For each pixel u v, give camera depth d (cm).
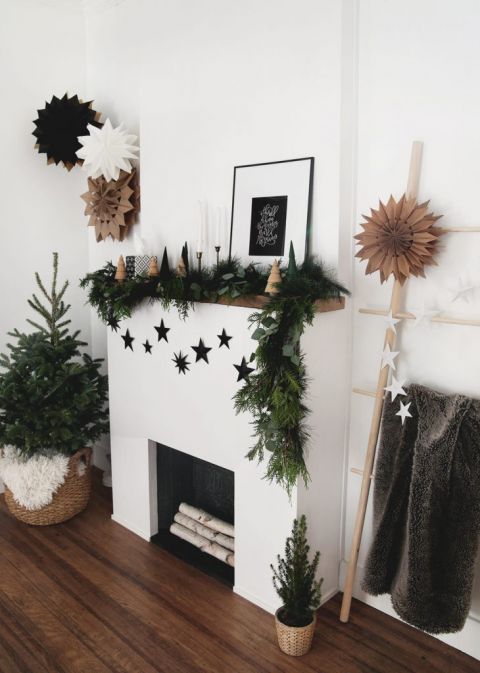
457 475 188
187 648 206
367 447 223
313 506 221
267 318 193
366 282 219
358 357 226
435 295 200
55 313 296
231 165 239
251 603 233
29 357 284
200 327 237
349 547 239
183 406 251
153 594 237
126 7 297
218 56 237
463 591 190
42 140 304
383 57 202
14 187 314
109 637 212
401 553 206
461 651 207
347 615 222
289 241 221
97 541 278
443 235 195
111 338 286
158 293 244
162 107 263
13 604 230
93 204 306
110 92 317
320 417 218
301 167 215
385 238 191
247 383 213
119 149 266
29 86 313
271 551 224
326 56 204
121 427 287
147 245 279
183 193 259
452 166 191
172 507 279
